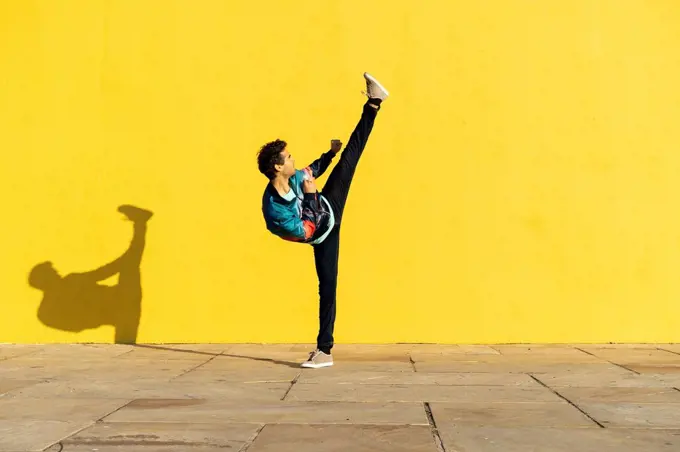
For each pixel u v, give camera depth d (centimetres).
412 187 572
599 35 572
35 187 583
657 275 564
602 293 565
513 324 566
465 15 575
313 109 579
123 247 579
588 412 316
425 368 448
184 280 576
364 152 573
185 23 584
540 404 334
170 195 579
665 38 570
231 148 579
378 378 411
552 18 573
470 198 570
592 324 564
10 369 447
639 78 570
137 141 581
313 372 433
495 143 571
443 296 568
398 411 318
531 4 574
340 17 580
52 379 410
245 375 423
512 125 572
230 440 266
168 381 402
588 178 568
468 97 573
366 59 578
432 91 575
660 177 567
